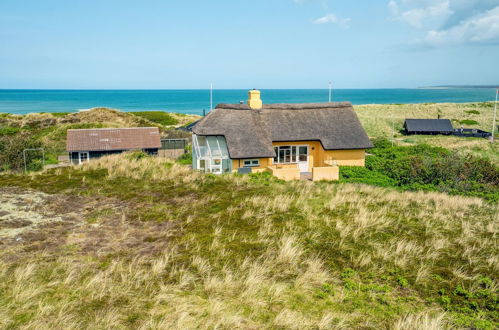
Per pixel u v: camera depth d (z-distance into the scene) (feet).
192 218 42.55
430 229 40.22
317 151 91.35
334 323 23.02
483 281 28.73
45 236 36.29
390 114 257.34
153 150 126.31
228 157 82.74
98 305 24.35
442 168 75.82
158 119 246.06
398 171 80.79
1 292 25.32
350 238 37.04
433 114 253.65
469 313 24.71
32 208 45.21
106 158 77.87
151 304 24.64
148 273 28.86
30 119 192.65
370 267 31.04
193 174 63.72
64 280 27.20
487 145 146.00
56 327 21.61
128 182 58.75
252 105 91.61
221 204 47.88
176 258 31.91
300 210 45.44
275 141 86.17
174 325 22.16
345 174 81.71
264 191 54.60
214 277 27.76
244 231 38.60
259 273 28.96
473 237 38.27
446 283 28.73
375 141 143.54
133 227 39.58
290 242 33.65
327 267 30.96
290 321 22.66
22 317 22.54
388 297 26.37
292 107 94.07
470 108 273.95
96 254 32.42
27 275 27.35
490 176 74.64
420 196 56.85
